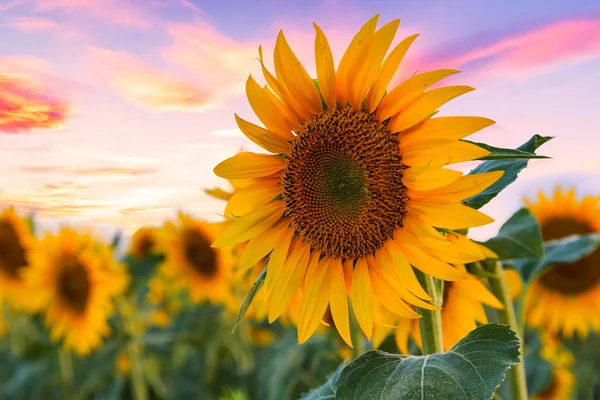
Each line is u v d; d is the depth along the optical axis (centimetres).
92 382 113
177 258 112
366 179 42
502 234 49
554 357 103
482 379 34
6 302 123
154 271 113
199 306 126
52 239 107
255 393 119
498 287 51
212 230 110
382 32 40
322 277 44
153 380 124
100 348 115
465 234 44
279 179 45
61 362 117
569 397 109
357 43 40
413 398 34
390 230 42
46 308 113
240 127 43
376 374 37
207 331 121
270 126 43
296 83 42
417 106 38
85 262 106
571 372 113
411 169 39
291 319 83
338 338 89
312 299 43
